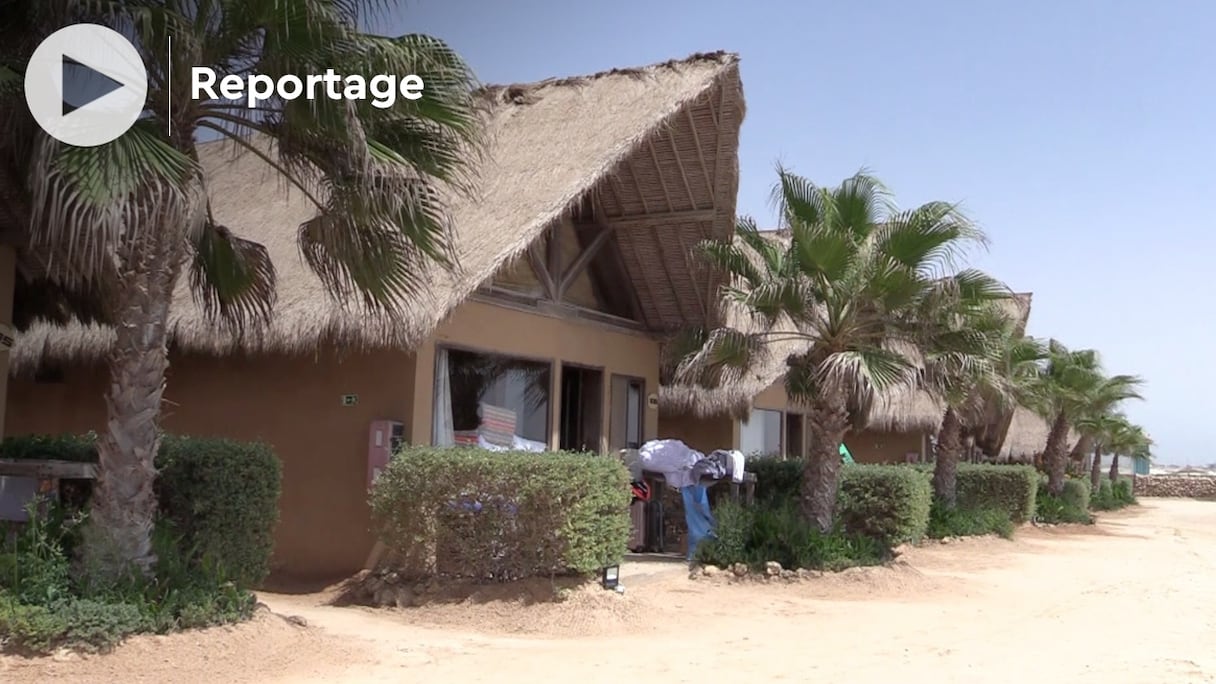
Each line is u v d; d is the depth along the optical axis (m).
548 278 15.80
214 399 14.07
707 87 15.33
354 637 9.18
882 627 11.04
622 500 11.59
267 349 12.66
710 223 16.98
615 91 15.94
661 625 10.77
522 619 10.47
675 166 16.55
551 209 13.29
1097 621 11.84
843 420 15.29
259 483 9.95
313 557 13.08
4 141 8.10
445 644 9.31
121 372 8.37
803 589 13.58
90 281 9.70
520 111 16.39
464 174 9.61
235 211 15.64
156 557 8.52
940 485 23.19
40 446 11.05
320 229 9.23
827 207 14.79
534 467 10.95
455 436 13.60
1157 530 31.23
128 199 7.46
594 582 11.47
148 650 7.73
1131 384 37.00
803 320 14.90
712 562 14.46
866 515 17.16
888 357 14.23
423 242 9.10
